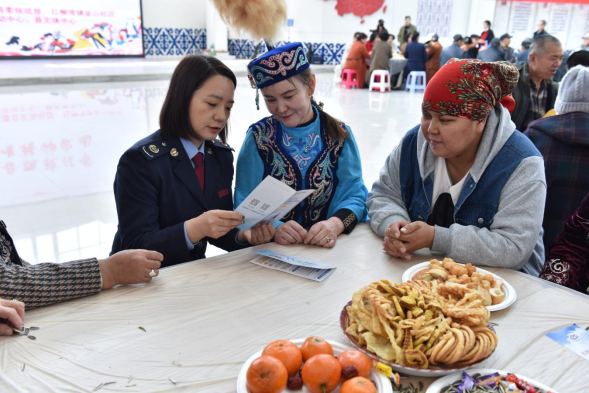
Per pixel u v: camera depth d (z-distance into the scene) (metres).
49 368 0.91
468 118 1.35
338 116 6.83
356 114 7.05
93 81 9.31
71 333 1.03
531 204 1.39
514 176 1.43
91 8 12.12
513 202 1.41
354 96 9.22
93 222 3.06
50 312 1.11
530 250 1.38
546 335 1.04
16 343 0.99
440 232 1.41
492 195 1.47
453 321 0.93
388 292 0.97
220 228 1.39
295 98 1.63
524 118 3.28
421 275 1.26
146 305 1.15
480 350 0.88
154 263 1.24
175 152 1.58
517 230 1.38
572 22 11.34
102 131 5.41
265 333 1.03
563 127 1.99
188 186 1.59
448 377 0.86
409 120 6.67
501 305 1.13
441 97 1.33
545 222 2.08
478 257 1.38
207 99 1.49
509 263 1.37
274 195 1.30
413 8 12.41
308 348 0.88
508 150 1.45
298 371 0.86
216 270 1.34
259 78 1.61
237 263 1.39
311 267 1.34
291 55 1.58
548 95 3.29
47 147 4.72
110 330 1.04
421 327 0.90
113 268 1.22
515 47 12.00
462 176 1.56
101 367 0.91
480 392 0.83
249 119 6.20
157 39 13.35
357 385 0.77
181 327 1.05
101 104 7.09
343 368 0.83
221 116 1.54
